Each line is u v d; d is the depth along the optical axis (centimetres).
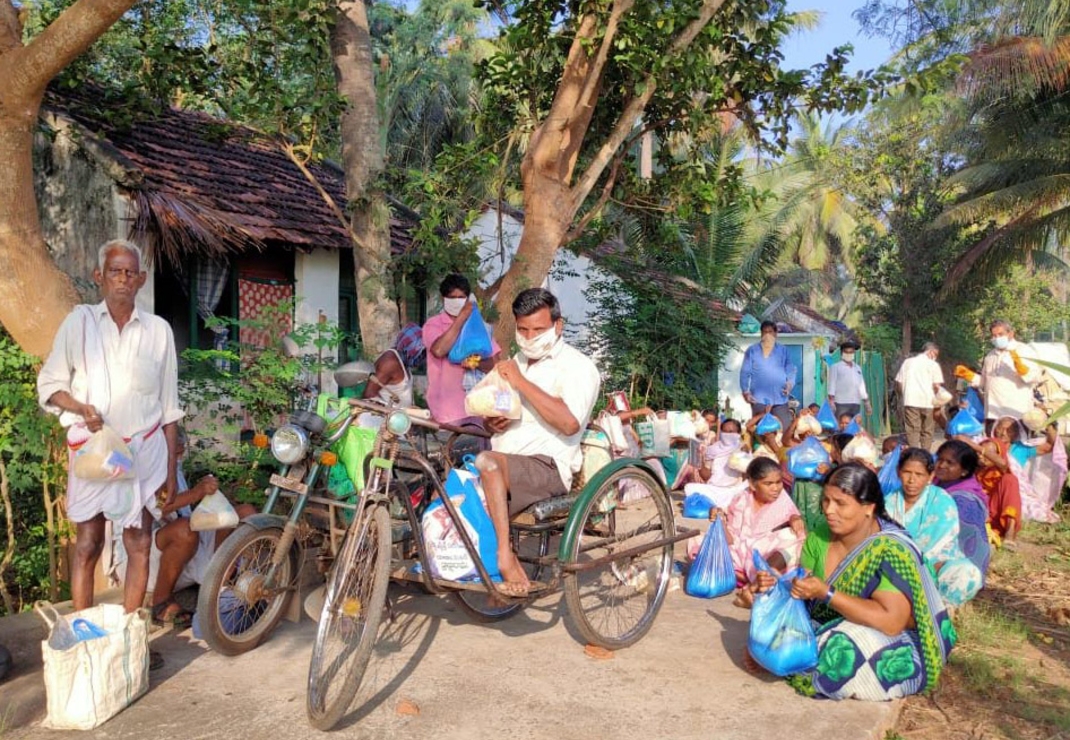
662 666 451
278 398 676
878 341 2231
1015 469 848
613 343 1447
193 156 1076
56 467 553
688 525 788
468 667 443
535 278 858
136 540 438
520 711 393
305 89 876
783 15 931
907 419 1234
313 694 371
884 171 2264
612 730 376
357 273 904
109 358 427
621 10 768
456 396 613
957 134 2003
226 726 375
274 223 980
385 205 891
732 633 505
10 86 529
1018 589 654
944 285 2097
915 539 508
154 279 886
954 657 488
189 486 670
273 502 464
